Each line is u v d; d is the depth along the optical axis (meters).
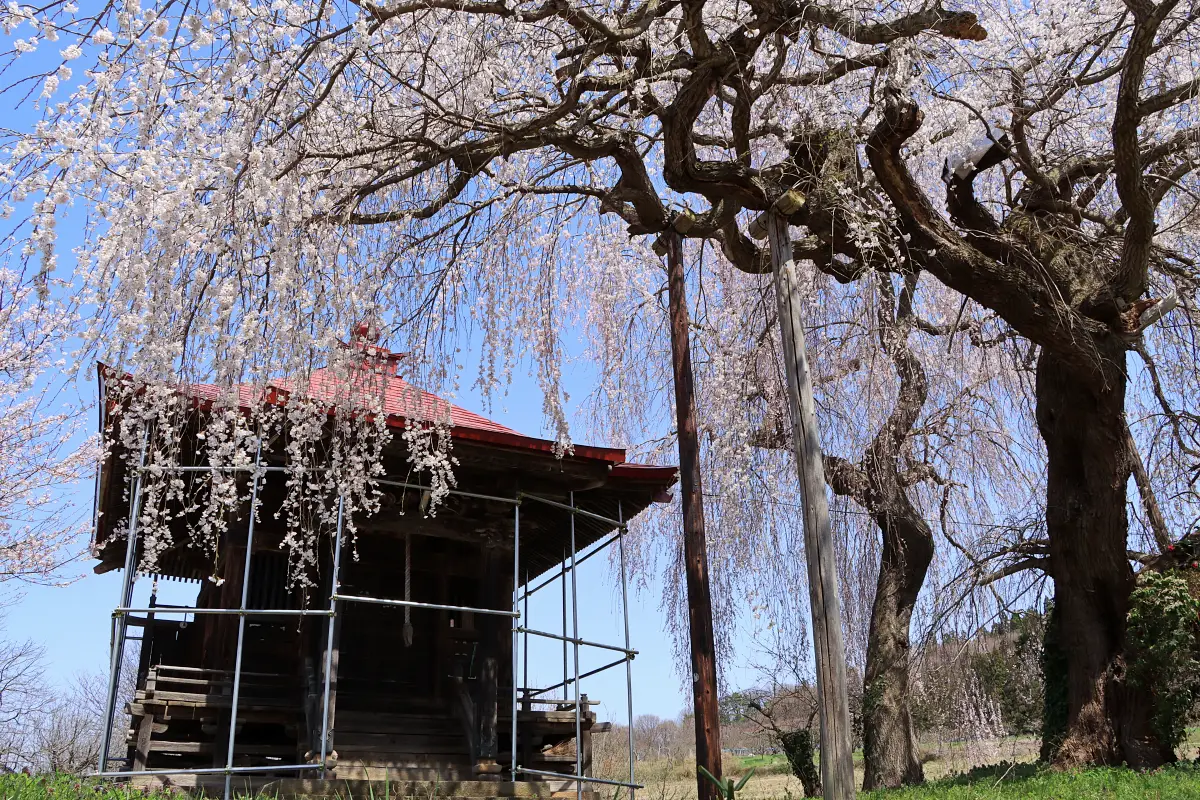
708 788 7.79
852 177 8.79
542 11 6.75
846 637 13.29
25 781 6.32
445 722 9.99
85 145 4.74
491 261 8.14
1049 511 11.14
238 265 5.64
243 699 8.98
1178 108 9.72
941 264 9.48
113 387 5.56
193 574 12.52
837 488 12.82
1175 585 10.02
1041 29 9.38
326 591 9.76
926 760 15.12
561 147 7.97
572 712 10.14
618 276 11.41
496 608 9.73
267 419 7.44
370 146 6.90
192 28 4.68
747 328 11.86
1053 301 9.40
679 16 8.75
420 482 9.03
